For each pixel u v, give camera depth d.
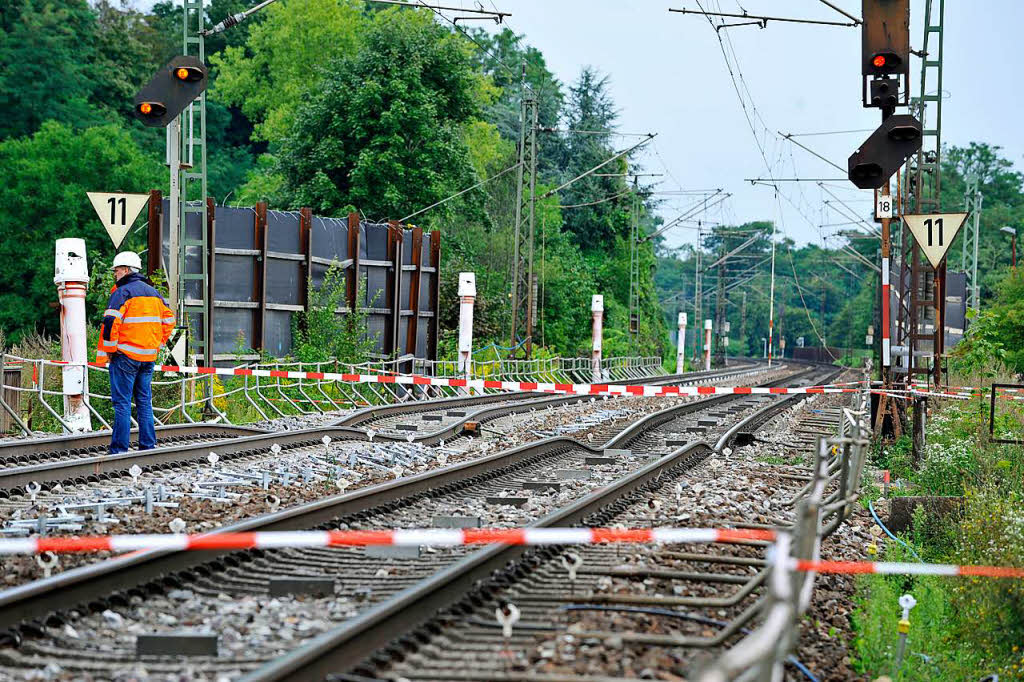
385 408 48.72
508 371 82.25
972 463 30.00
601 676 10.81
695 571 16.91
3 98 113.06
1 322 95.50
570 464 33.66
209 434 35.69
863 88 31.94
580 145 185.12
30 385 37.66
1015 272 77.38
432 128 99.44
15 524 18.39
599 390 39.41
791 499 26.25
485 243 121.75
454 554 17.41
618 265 167.75
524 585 15.09
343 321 58.31
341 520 20.38
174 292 42.03
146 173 105.38
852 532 23.36
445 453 35.19
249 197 125.88
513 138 176.38
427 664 11.16
